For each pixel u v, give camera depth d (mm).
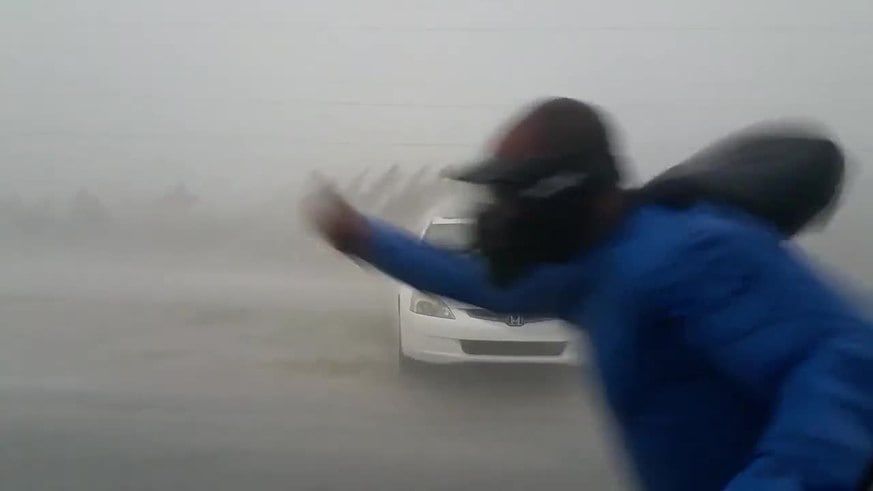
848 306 2064
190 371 8969
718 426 2162
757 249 2094
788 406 1944
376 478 5969
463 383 8562
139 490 5656
